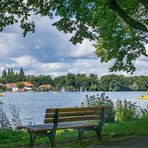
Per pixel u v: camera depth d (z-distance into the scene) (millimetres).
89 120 14344
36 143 13914
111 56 28094
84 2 20078
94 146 12766
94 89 114125
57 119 12094
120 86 109500
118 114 22453
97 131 13719
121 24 26750
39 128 11914
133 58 27891
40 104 53406
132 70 27984
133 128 16750
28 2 18375
